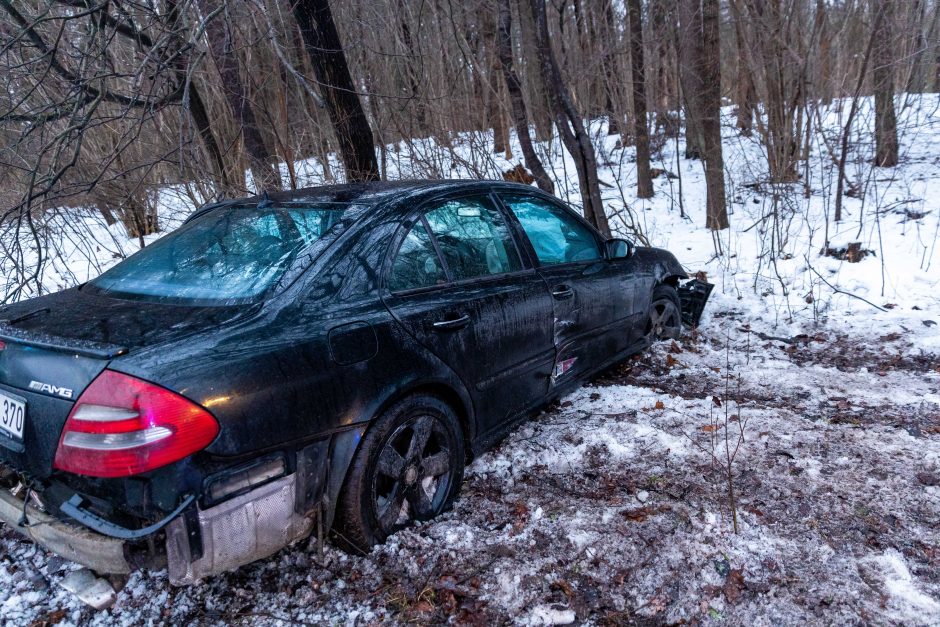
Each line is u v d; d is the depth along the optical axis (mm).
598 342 4129
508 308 3238
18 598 2484
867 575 2422
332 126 6656
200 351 2049
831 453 3354
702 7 8703
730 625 2223
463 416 3043
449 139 7629
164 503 1918
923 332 5152
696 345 5273
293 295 2395
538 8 6805
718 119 8984
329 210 2867
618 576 2486
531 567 2543
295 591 2455
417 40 7137
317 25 6051
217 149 6711
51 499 2125
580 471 3279
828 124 13180
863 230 7852
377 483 2674
